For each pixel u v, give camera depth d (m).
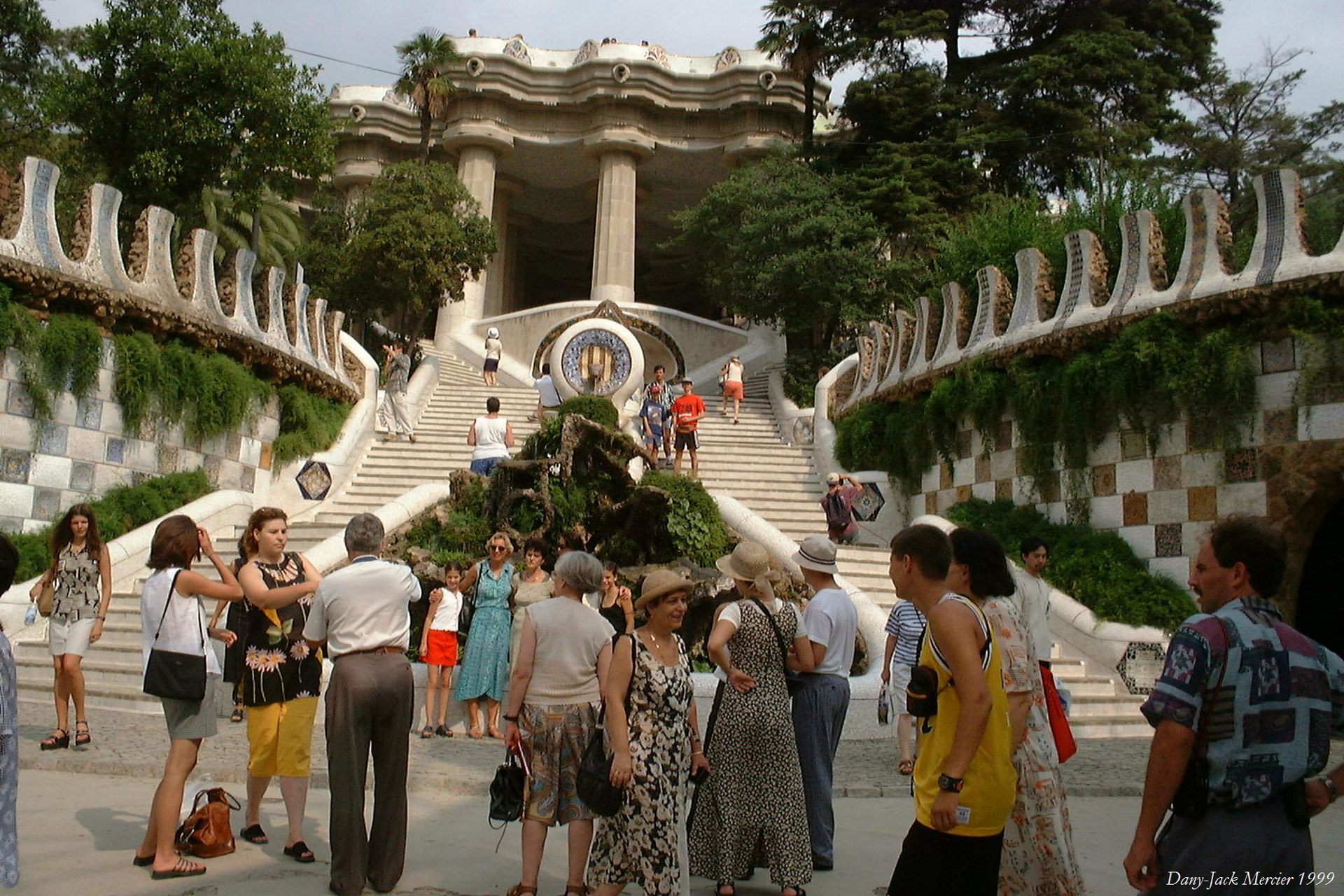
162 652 5.42
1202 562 3.69
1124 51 28.94
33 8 26.59
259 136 21.78
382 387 26.89
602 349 18.98
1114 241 18.41
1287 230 13.05
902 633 8.91
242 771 7.87
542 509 13.29
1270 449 12.82
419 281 29.19
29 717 10.12
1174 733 3.34
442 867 5.72
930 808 3.83
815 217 27.23
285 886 5.18
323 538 15.12
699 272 33.62
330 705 5.21
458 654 11.19
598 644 5.27
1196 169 33.09
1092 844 6.67
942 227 26.88
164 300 16.11
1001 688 3.92
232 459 17.47
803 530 17.20
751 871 5.44
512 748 5.15
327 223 32.88
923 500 18.34
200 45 20.86
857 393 21.09
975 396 16.42
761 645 5.50
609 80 37.28
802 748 5.93
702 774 5.21
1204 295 13.46
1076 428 14.81
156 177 20.83
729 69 38.03
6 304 13.35
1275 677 3.36
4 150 26.52
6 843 4.12
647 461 14.42
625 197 37.31
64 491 14.24
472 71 37.09
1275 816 3.31
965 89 30.89
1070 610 13.58
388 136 39.44
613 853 4.76
